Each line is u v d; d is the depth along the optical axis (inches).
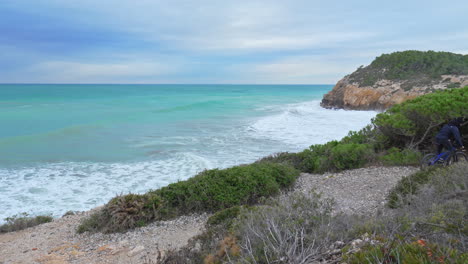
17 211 434.0
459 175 236.2
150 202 333.7
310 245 150.0
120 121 1280.8
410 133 447.8
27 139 911.7
